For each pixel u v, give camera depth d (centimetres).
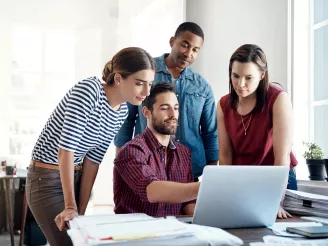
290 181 194
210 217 130
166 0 402
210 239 102
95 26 424
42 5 418
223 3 352
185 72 231
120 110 175
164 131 167
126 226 109
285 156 175
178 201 145
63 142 156
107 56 424
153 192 148
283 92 177
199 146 232
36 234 360
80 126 158
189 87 230
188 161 180
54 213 172
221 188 126
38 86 418
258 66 169
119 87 161
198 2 388
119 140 233
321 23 270
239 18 332
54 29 421
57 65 422
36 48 419
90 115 162
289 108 176
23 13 416
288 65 279
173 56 224
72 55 424
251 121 181
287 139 175
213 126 236
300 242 113
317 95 276
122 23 423
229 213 131
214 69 367
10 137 413
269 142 183
